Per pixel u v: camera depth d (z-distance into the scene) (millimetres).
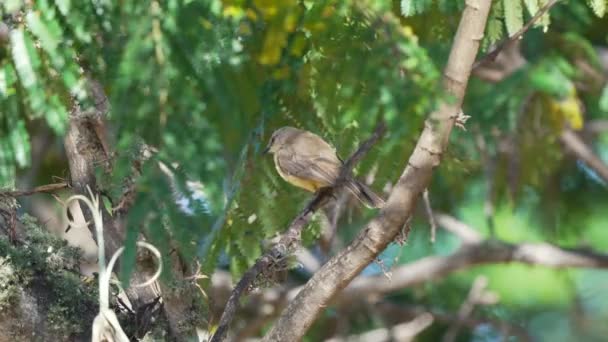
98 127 9867
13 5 9398
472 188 18984
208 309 10203
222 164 8438
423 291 19828
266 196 11883
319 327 19062
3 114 9781
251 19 10516
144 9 9188
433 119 8906
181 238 8141
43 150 15617
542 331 20000
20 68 9516
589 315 20469
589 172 19406
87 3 9469
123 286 7992
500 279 20016
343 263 9102
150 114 8609
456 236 19250
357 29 10555
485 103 15648
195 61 9180
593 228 19484
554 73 15789
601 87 17141
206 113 10234
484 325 19562
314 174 11562
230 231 11656
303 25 10492
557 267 18000
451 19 12086
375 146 12000
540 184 18188
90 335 9406
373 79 9867
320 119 12125
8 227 9703
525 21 12047
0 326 9188
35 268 9438
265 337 9367
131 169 8766
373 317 19062
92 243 13922
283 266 10172
